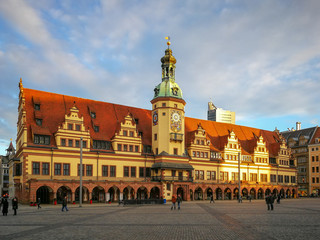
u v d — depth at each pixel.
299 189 126.81
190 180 82.44
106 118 80.81
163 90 84.19
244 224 29.66
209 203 68.75
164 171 78.75
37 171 65.50
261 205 60.44
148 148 82.69
